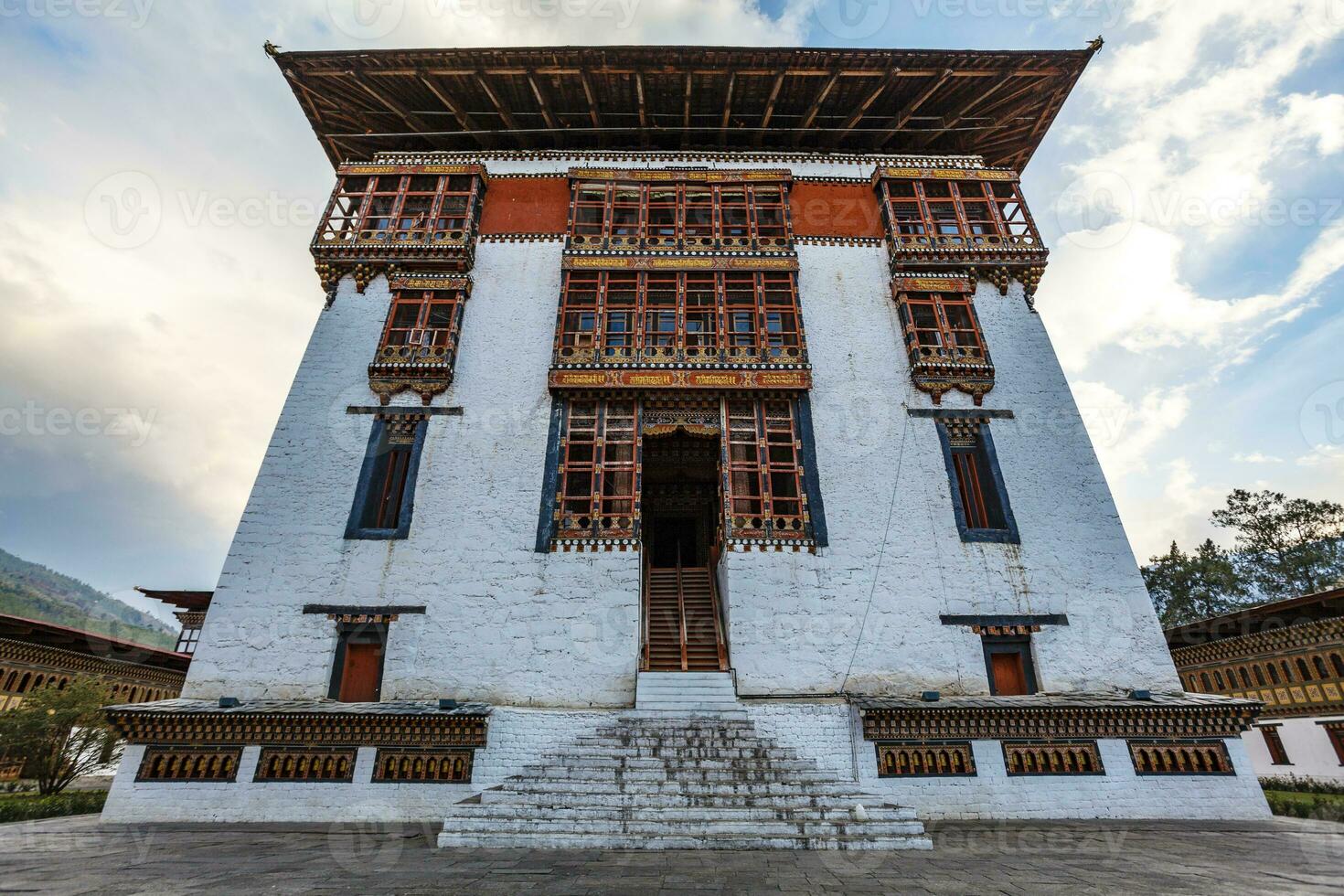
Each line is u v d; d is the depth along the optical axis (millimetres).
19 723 15984
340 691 14250
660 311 18312
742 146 22984
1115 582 15438
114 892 6668
